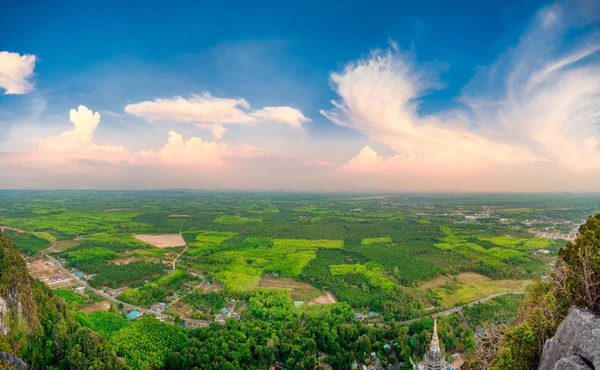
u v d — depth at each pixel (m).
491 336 69.38
